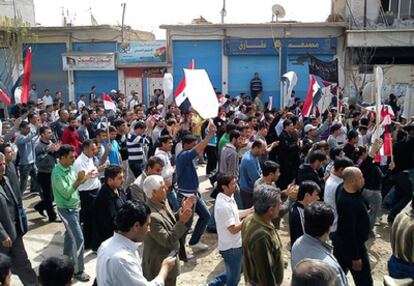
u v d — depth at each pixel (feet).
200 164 47.65
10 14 92.12
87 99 85.46
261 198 13.21
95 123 43.45
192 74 22.75
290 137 31.37
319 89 43.98
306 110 40.93
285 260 22.54
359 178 15.72
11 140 33.83
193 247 24.30
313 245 12.20
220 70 81.76
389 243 25.25
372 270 21.93
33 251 24.23
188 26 79.97
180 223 14.55
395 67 72.18
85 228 20.75
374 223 25.72
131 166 30.50
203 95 22.48
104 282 11.28
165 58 82.43
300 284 7.94
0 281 9.84
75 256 20.16
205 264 22.63
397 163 28.09
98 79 85.15
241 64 80.94
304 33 77.20
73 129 33.68
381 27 72.38
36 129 34.47
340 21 77.00
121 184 18.56
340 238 16.05
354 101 71.72
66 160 20.10
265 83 80.48
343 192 16.03
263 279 12.85
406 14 72.49
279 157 31.19
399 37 69.67
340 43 76.38
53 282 9.88
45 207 28.84
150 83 83.82
